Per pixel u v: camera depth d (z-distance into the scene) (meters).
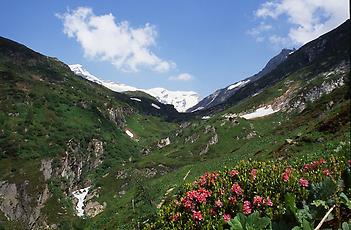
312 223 4.80
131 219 64.00
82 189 193.62
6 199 156.12
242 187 7.06
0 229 143.00
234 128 198.12
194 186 7.84
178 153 185.38
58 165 188.62
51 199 162.88
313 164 8.01
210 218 6.44
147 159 176.88
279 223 5.23
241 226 4.93
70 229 135.88
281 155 42.56
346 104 49.22
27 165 176.25
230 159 68.69
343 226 4.50
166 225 6.98
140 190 86.06
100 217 99.56
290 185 6.60
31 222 153.25
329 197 5.34
